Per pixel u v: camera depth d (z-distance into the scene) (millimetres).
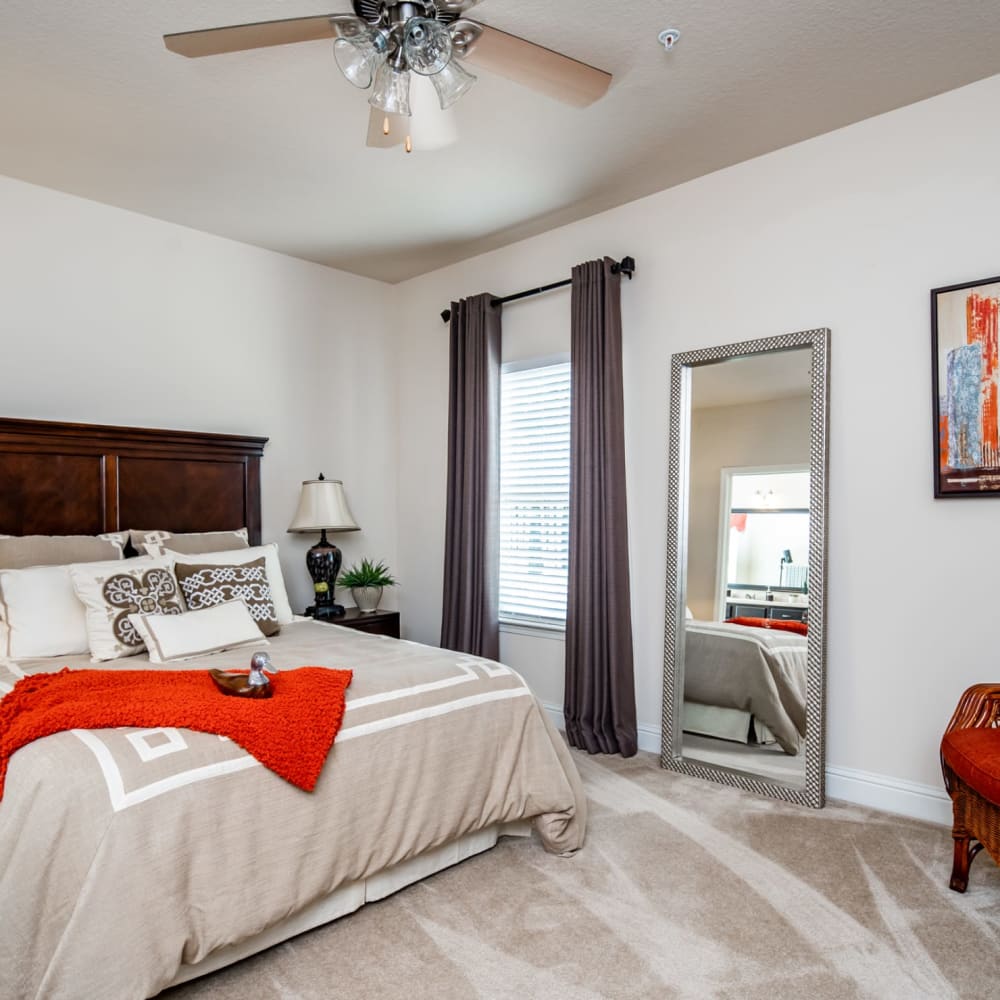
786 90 2609
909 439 2725
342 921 2023
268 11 2172
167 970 1542
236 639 2832
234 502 3982
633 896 2139
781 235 3064
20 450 3234
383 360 4836
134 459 3592
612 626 3426
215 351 4004
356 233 3977
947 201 2641
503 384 4281
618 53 2377
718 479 3217
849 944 1892
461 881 2240
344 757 1989
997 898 2109
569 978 1769
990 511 2547
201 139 2936
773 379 3057
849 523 2867
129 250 3676
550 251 3957
